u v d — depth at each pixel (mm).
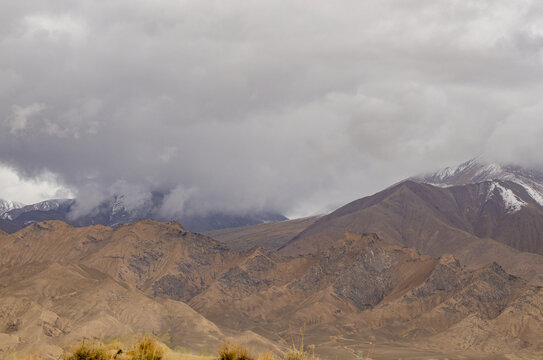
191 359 26484
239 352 25781
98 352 26125
